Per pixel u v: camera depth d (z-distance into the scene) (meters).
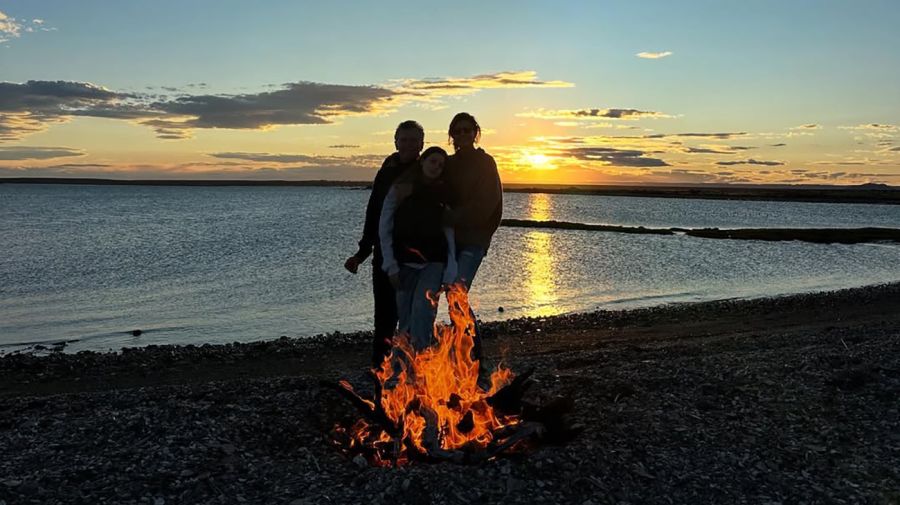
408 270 6.09
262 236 48.94
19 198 146.88
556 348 13.16
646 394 6.81
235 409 6.46
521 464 5.20
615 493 4.89
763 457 5.45
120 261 33.25
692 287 25.08
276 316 19.31
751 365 7.82
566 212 100.56
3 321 18.64
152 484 4.93
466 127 6.36
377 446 5.63
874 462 5.37
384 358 6.97
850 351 8.46
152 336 16.66
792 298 20.52
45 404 6.98
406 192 6.01
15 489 4.80
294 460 5.40
